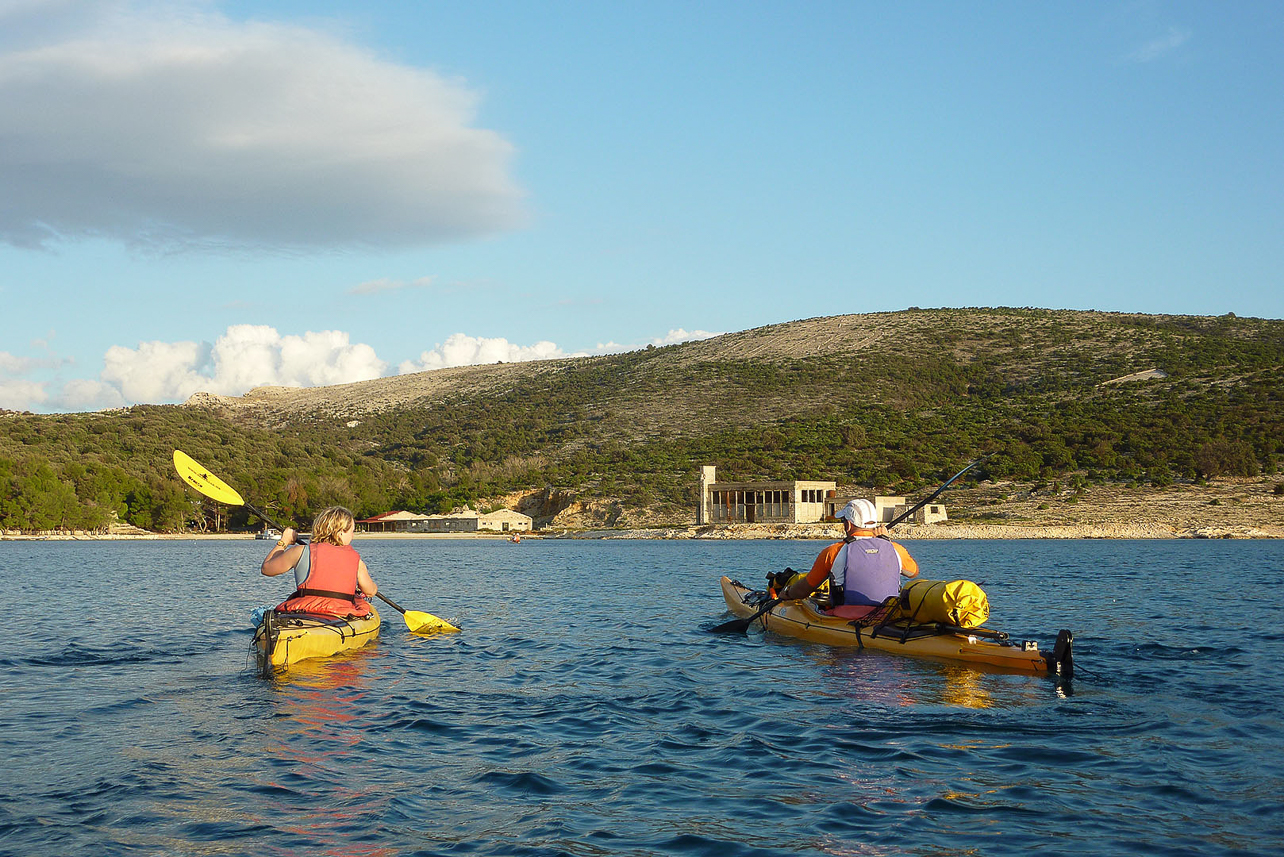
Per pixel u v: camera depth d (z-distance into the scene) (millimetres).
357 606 12148
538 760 6820
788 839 5203
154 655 11969
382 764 6734
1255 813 5559
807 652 11445
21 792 6070
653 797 5945
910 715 8070
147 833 5328
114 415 143875
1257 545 55844
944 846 5086
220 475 113250
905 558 12102
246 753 7031
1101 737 7305
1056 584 23703
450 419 180375
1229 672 10094
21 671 10688
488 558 48594
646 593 22359
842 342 169500
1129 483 84688
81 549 68188
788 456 109250
